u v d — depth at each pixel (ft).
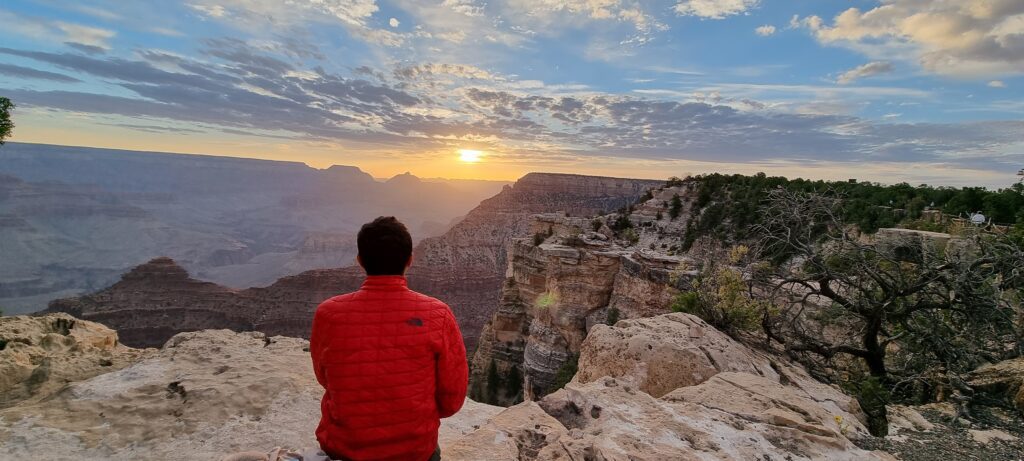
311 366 20.92
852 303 40.42
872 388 30.17
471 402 20.26
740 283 42.14
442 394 9.69
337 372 8.81
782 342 40.91
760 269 45.70
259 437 14.82
